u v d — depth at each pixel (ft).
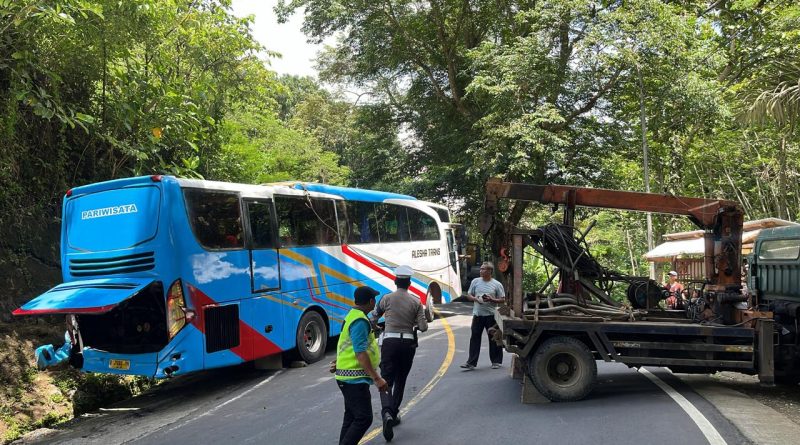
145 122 41.70
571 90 69.10
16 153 38.32
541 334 25.20
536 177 71.92
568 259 26.94
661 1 62.28
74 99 41.83
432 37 82.38
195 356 28.50
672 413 21.59
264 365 35.86
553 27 62.85
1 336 32.89
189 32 45.70
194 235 29.25
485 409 23.43
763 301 30.37
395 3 73.97
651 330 24.41
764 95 51.96
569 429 20.18
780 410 23.45
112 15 35.68
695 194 85.71
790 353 25.79
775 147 73.10
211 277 29.84
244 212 32.81
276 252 34.83
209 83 46.98
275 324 34.06
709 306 25.72
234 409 26.58
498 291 31.58
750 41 68.64
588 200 26.96
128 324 28.71
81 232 29.78
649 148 70.54
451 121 84.02
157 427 24.47
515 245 25.91
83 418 28.30
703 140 76.02
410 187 81.05
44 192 41.09
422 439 19.86
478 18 79.51
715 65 59.77
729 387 27.50
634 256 97.30
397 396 21.43
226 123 58.85
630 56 54.85
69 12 34.19
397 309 21.42
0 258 37.37
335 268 40.29
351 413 17.65
